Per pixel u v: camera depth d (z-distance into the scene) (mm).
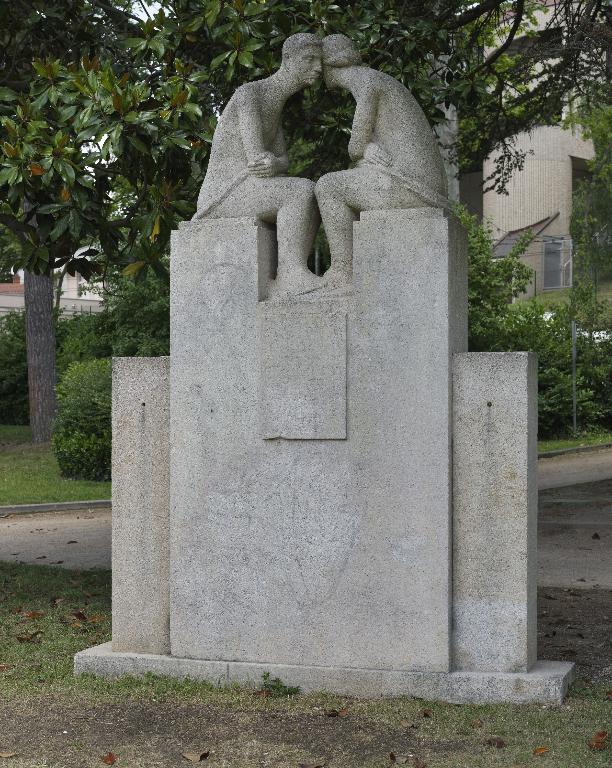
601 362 22906
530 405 5258
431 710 5012
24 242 7570
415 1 10508
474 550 5246
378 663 5320
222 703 5199
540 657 6172
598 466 17891
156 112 7199
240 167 5715
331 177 5516
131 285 22828
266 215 5613
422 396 5250
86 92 6988
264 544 5500
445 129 17531
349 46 5695
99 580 8938
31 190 7289
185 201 7508
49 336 23266
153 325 23156
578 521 12305
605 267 22203
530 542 5285
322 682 5352
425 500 5246
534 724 4793
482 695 5152
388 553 5305
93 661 5719
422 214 5254
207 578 5594
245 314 5531
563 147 31766
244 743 4637
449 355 5230
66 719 4988
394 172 5398
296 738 4688
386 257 5305
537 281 28328
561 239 28125
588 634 6844
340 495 5375
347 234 5496
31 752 4555
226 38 7613
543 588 8562
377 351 5312
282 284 5559
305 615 5434
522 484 5168
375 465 5324
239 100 5730
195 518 5613
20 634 6754
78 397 17359
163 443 5738
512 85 12930
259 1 7684
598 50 12008
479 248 21531
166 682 5500
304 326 5418
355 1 8906
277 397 5465
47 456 20422
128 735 4762
